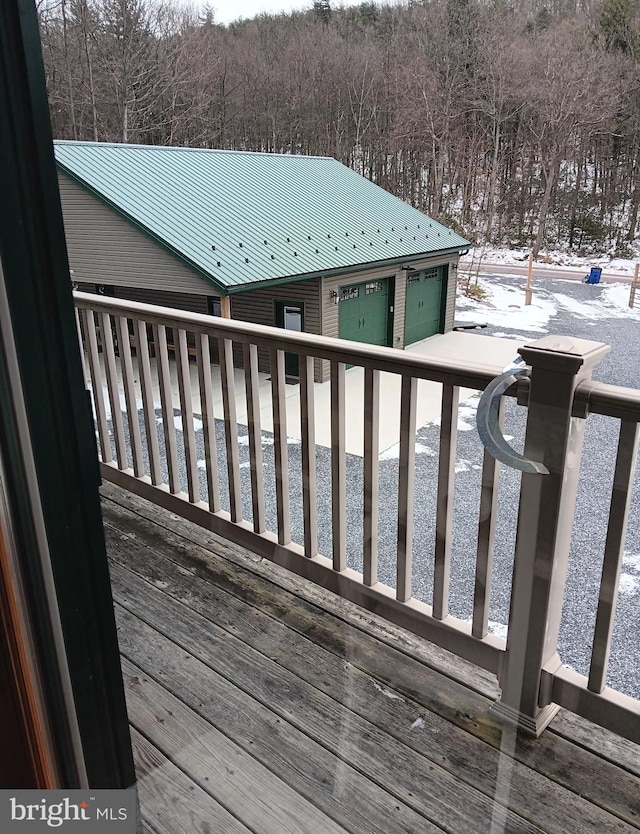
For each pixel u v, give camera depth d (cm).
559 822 124
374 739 144
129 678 150
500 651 152
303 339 177
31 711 66
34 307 59
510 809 127
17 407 60
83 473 65
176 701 151
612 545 129
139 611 183
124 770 78
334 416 176
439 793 132
